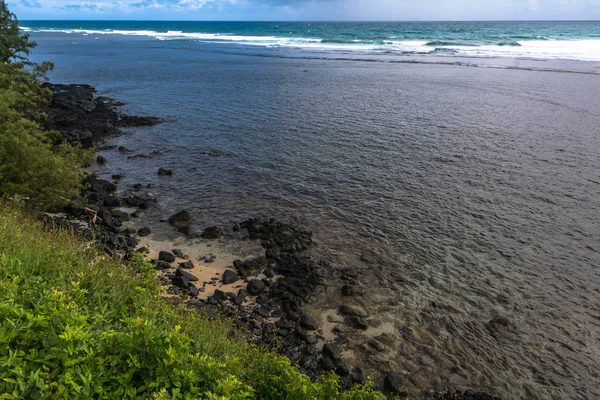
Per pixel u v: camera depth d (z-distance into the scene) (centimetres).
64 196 1452
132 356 444
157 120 3044
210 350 635
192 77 5094
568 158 2208
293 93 4100
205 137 2662
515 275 1232
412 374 884
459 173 2031
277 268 1252
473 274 1237
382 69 5681
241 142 2558
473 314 1068
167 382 433
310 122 3012
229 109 3441
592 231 1476
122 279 744
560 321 1046
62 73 5297
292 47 9294
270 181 1952
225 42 11119
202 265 1266
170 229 1489
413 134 2689
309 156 2297
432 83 4528
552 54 6819
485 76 4894
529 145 2431
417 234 1471
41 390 375
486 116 3111
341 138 2627
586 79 4531
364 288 1160
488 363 917
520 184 1888
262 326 1001
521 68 5466
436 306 1096
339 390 831
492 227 1514
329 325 1021
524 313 1073
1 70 2091
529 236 1448
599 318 1057
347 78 4959
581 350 954
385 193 1816
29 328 454
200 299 1085
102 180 1869
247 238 1434
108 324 559
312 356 916
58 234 1048
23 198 1384
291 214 1623
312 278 1197
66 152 1639
